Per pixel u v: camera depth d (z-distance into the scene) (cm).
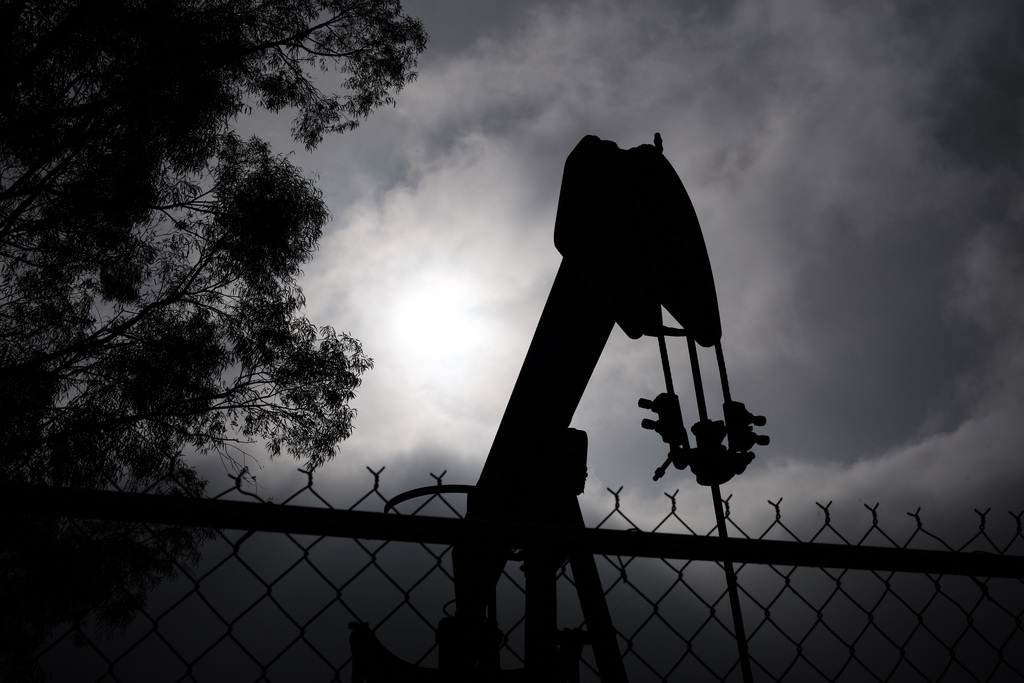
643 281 235
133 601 133
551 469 348
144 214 1080
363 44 1252
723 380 222
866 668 161
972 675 167
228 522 129
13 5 901
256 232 1104
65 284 1055
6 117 930
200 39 1062
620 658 255
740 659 156
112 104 990
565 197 322
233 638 129
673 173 256
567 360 344
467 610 256
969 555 170
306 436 1115
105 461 948
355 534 134
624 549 148
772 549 156
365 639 246
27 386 913
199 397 1035
